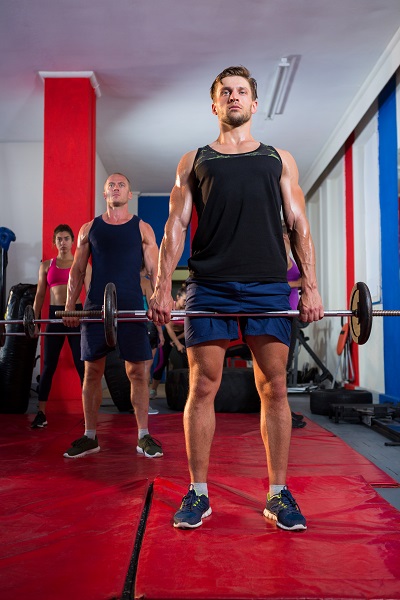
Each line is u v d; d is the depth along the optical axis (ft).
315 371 24.30
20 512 6.32
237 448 10.27
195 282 6.04
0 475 8.18
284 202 6.18
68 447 10.39
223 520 5.94
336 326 24.36
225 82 6.14
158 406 17.16
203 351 5.93
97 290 9.32
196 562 4.80
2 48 15.07
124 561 4.84
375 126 19.12
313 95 18.02
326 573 4.59
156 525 5.75
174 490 6.98
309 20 13.82
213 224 5.92
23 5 13.11
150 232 9.83
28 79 16.88
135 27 14.08
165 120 20.13
